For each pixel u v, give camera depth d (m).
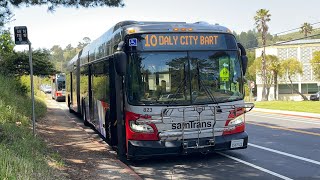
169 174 9.07
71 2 11.23
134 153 9.40
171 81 9.59
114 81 11.17
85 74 17.89
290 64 61.97
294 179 8.34
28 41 11.12
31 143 9.99
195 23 10.46
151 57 9.57
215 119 9.70
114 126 11.18
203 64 9.83
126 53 9.54
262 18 61.88
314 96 58.59
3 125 11.55
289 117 25.64
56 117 23.34
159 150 9.37
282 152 11.42
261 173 8.91
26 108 19.06
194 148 9.52
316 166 9.52
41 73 28.75
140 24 10.02
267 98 63.69
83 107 19.03
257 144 12.98
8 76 25.61
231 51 10.14
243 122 10.13
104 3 11.23
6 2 11.49
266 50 69.44
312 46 67.25
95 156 10.77
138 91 9.42
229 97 9.91
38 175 7.00
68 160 9.88
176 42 9.77
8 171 6.37
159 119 9.38
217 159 10.53
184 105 9.53
